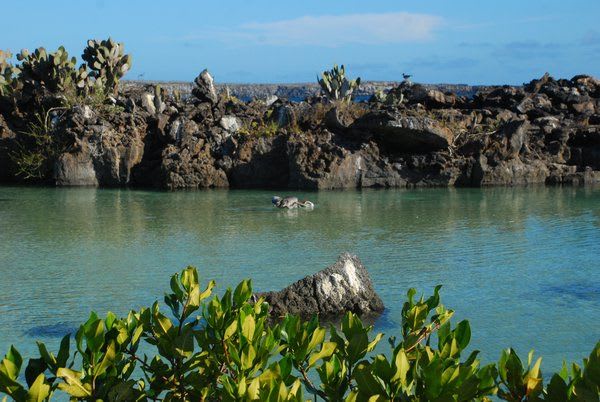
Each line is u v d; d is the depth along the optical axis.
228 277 11.07
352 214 18.03
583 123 27.42
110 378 2.97
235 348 2.94
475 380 2.58
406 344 3.29
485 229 15.65
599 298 9.88
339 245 13.71
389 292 10.16
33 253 12.99
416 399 2.62
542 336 8.18
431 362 2.63
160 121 25.56
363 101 29.22
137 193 22.94
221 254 12.84
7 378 2.72
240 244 13.81
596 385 2.43
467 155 25.39
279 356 6.82
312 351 3.38
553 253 12.98
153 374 3.30
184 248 13.44
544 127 26.78
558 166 26.00
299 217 17.48
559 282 10.81
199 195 22.36
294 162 24.20
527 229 15.66
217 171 24.52
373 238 14.51
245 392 2.55
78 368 6.82
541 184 25.62
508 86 29.56
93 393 2.93
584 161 26.69
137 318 3.39
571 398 2.48
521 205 19.81
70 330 8.42
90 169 25.14
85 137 25.23
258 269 11.62
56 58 26.70
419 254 12.84
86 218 17.33
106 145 24.98
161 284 10.64
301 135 24.73
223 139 25.16
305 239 14.38
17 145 26.53
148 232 15.25
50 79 26.98
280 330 3.17
